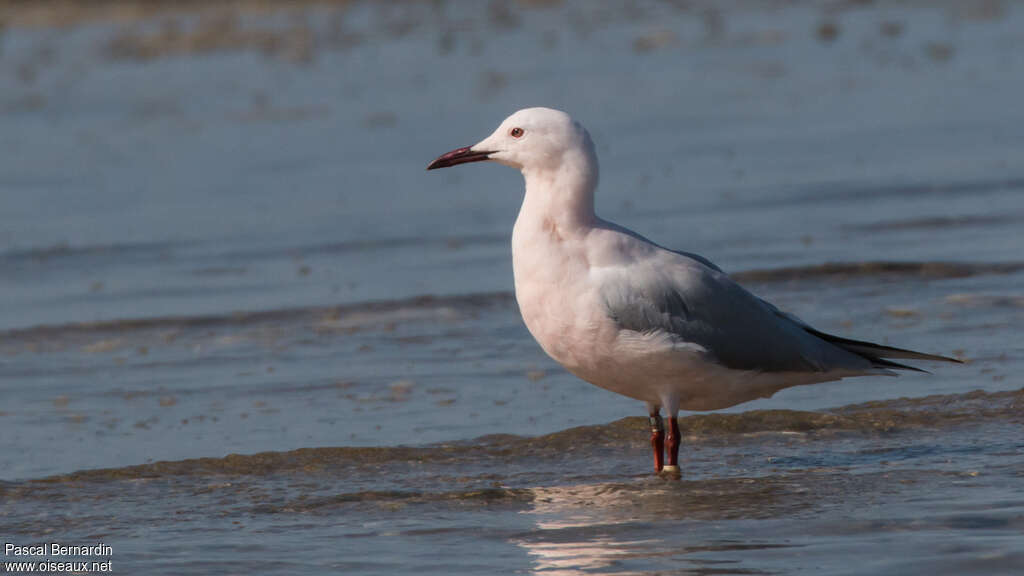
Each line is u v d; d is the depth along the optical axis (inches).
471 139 1011.9
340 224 802.2
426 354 551.8
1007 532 332.2
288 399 498.6
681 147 956.0
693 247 703.7
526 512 369.1
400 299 636.7
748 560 319.3
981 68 1179.3
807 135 970.1
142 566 332.8
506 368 529.7
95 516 379.2
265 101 1198.3
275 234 786.8
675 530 345.4
